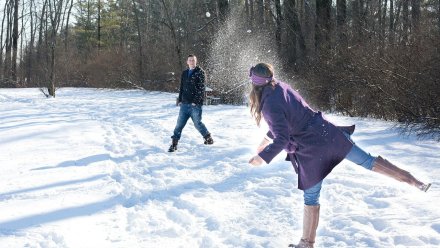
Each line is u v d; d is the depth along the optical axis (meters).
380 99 11.91
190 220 4.62
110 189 5.73
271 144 3.46
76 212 4.86
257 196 5.34
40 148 8.51
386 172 3.50
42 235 4.17
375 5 19.22
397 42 12.34
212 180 6.13
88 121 12.58
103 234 4.25
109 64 30.42
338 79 13.70
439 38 10.21
